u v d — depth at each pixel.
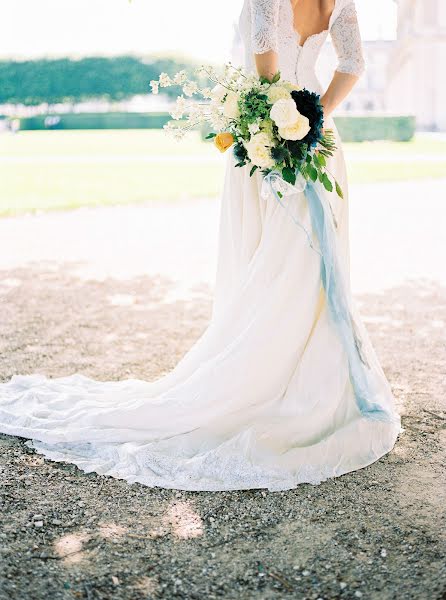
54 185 15.79
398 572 2.50
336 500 2.98
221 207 3.62
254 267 3.35
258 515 2.87
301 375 3.30
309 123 3.06
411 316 6.05
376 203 12.94
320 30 3.33
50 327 5.68
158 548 2.65
